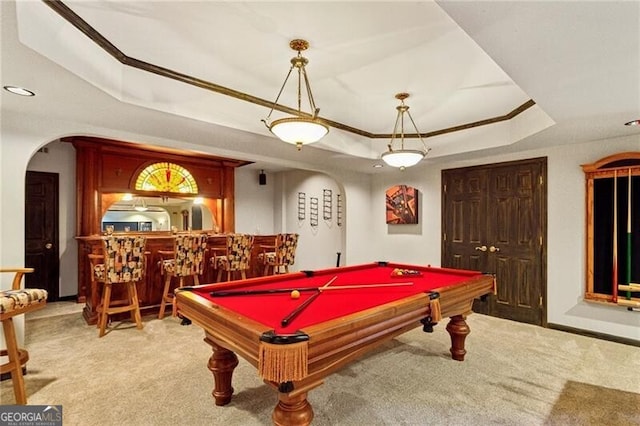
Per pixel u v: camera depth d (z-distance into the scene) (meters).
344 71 2.79
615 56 1.81
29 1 1.75
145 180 5.78
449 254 5.07
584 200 3.79
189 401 2.30
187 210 6.94
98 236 4.70
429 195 5.36
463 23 1.55
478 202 4.75
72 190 5.38
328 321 1.61
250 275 5.42
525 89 2.27
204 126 3.25
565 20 1.50
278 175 8.06
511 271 4.39
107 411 2.17
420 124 4.23
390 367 2.85
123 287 4.21
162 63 2.66
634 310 3.44
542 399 2.34
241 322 1.63
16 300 2.17
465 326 2.99
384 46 2.38
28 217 5.01
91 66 2.27
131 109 2.76
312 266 7.35
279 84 3.06
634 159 3.40
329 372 1.67
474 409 2.21
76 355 3.05
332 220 6.89
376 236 6.16
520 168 4.34
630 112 2.71
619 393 2.43
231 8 1.97
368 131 4.60
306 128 2.53
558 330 3.92
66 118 3.01
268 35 2.25
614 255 3.55
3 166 2.75
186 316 2.16
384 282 2.80
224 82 3.03
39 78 2.17
